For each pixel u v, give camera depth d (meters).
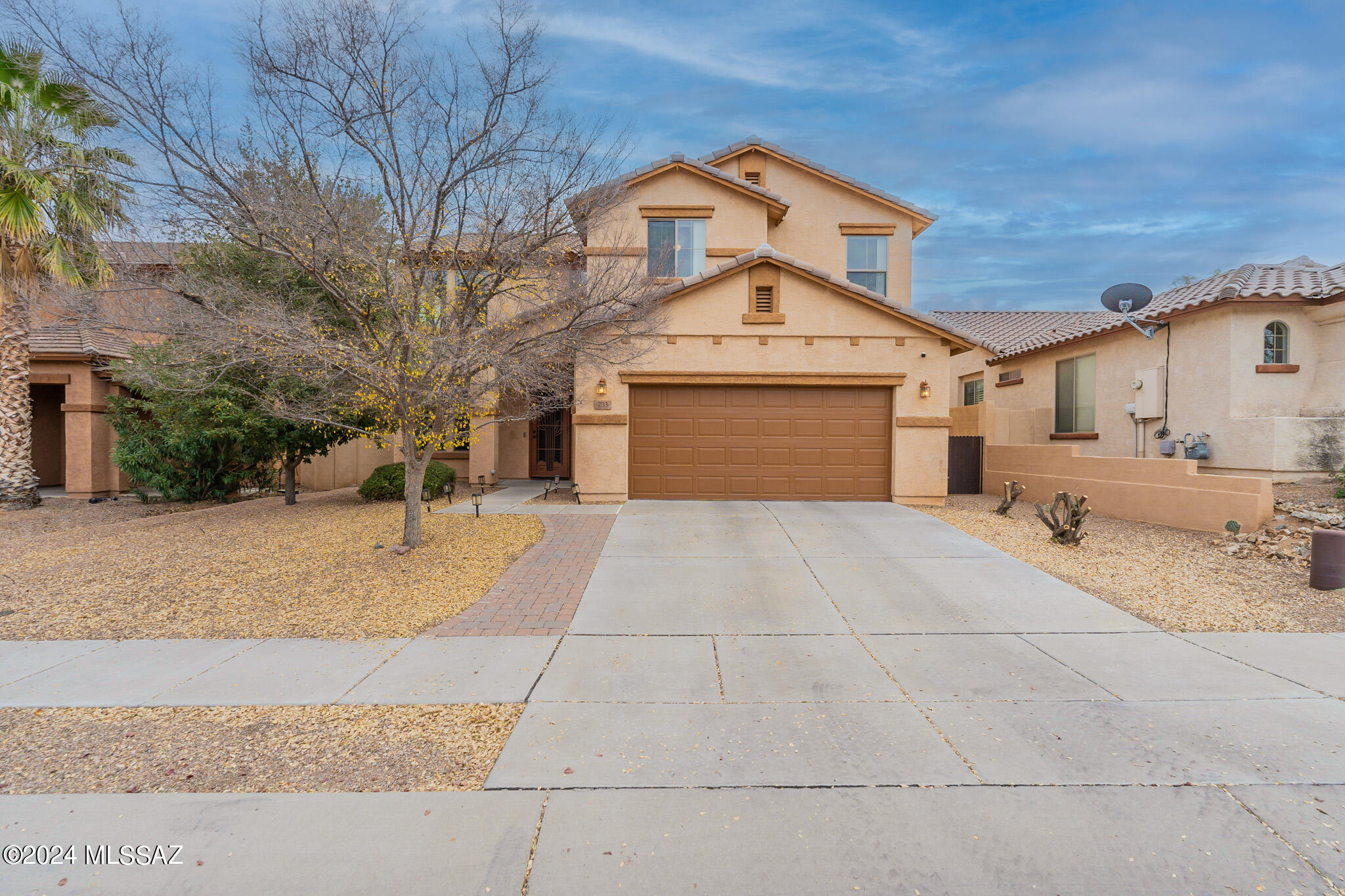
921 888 2.88
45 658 5.57
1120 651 5.73
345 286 8.41
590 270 10.66
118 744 4.14
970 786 3.65
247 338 8.09
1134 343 13.94
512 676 5.20
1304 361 11.55
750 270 12.91
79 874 2.96
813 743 4.13
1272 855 3.10
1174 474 10.80
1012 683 5.05
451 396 8.39
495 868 3.00
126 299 8.80
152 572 8.01
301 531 10.32
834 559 8.70
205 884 2.89
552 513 11.70
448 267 8.77
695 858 3.06
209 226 8.43
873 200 17.28
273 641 5.97
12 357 14.20
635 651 5.74
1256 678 5.11
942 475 12.87
